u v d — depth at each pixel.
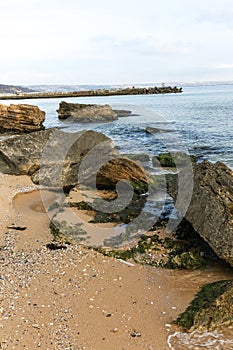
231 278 7.59
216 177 9.28
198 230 8.70
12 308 6.54
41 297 6.93
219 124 31.72
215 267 8.09
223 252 7.77
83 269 8.02
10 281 7.42
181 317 6.32
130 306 6.71
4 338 5.78
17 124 28.30
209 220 8.45
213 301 6.46
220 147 21.52
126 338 5.86
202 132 27.30
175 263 8.13
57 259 8.42
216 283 7.29
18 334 5.89
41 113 29.05
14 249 8.93
